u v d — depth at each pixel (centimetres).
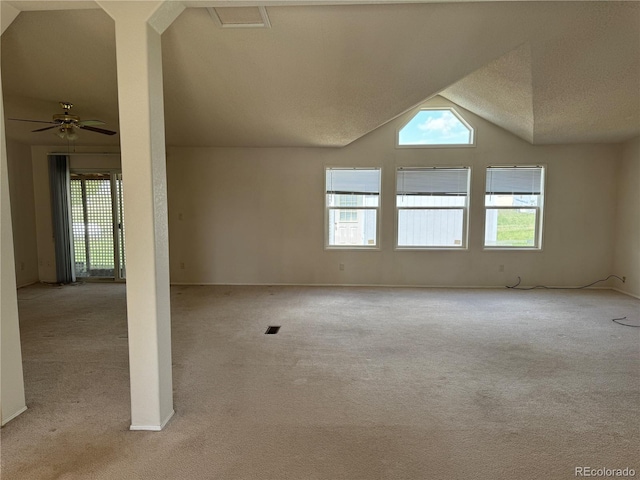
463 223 612
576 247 597
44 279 652
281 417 231
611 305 497
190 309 479
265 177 614
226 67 340
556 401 251
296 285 621
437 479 179
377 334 386
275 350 342
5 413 224
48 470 183
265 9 262
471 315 454
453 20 278
